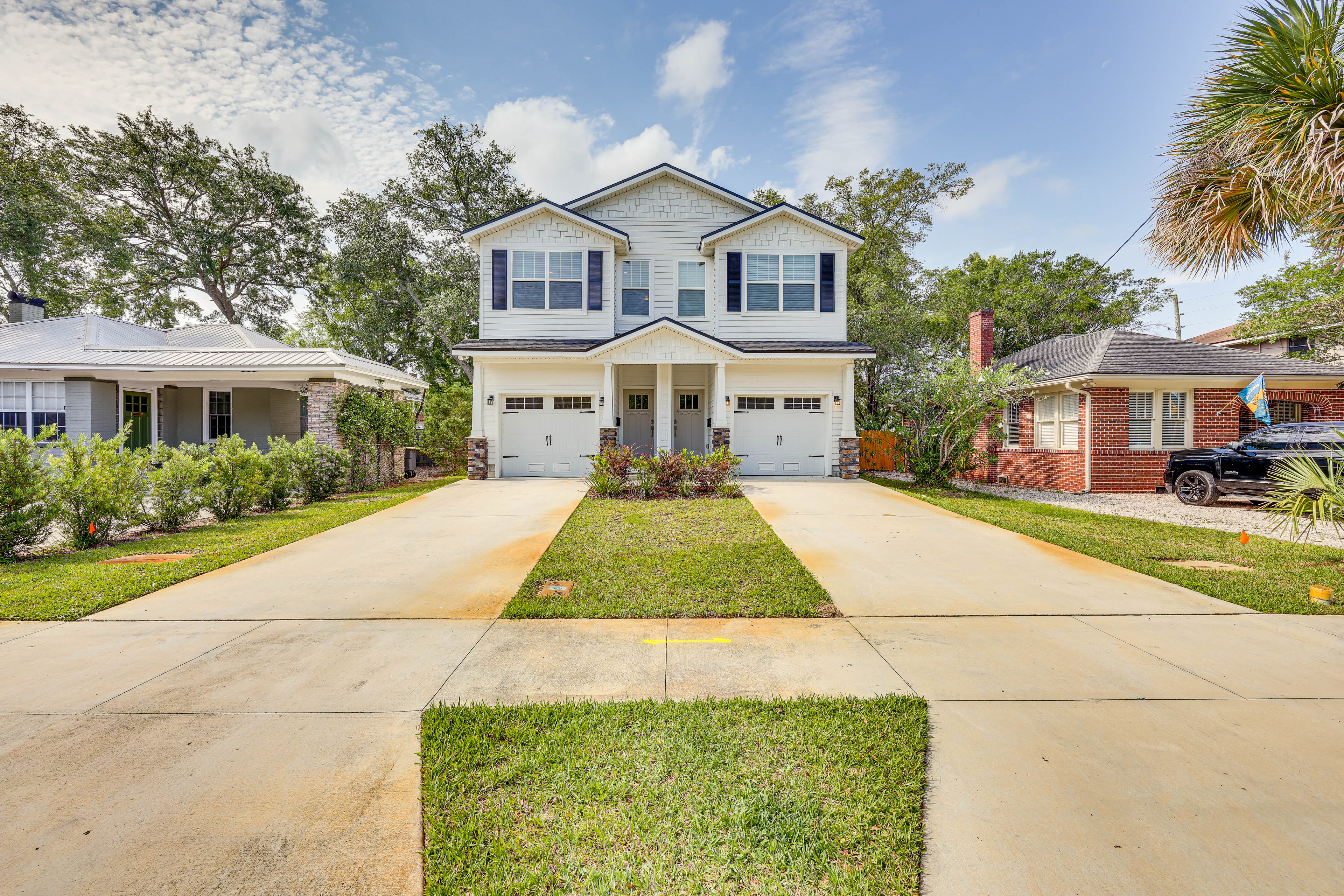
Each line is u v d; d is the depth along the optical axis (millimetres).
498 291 15484
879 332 20219
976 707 3412
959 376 13125
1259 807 2494
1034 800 2557
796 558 6945
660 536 8016
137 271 26406
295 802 2578
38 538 7656
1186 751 2930
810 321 16016
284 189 27906
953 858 2234
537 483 13844
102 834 2361
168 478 9000
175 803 2562
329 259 25828
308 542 7926
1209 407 14469
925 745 2996
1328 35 5496
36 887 2088
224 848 2297
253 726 3223
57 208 23578
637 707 3383
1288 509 6562
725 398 14383
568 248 15578
